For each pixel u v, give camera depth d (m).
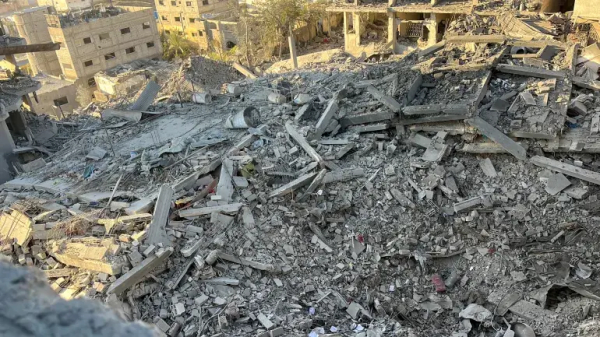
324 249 13.56
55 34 37.91
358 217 14.45
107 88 35.81
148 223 12.59
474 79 16.56
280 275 12.62
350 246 13.76
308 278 12.80
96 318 1.82
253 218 13.52
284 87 21.50
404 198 14.65
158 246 11.91
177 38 43.59
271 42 36.12
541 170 14.39
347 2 31.44
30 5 64.12
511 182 14.55
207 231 12.88
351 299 12.48
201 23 44.62
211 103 21.30
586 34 19.61
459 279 13.39
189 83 23.11
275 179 14.88
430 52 19.53
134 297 11.17
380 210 14.55
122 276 11.05
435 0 27.95
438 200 14.63
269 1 34.88
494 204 14.27
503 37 18.53
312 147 16.09
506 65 16.91
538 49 18.03
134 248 11.62
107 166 16.39
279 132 16.77
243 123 17.33
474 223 14.09
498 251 13.58
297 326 11.02
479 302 12.65
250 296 11.77
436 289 13.08
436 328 12.16
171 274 11.88
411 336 11.16
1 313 1.74
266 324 10.87
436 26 28.17
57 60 42.44
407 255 13.61
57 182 15.67
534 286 12.75
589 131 14.44
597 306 11.79
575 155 14.39
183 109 21.05
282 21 34.22
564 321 11.75
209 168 14.82
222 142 16.64
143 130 19.34
